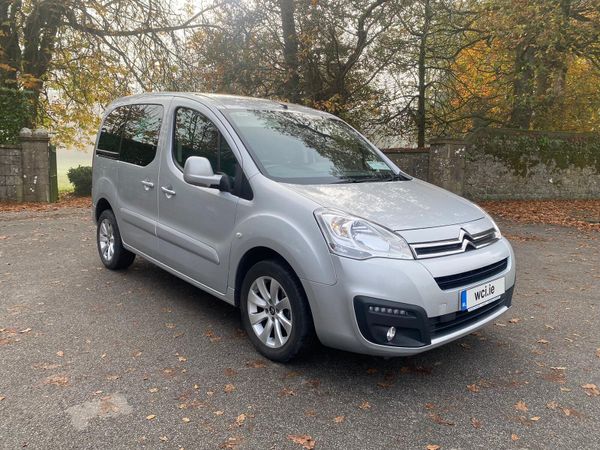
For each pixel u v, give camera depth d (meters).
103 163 5.60
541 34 10.91
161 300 4.75
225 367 3.44
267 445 2.61
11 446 2.53
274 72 14.93
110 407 2.91
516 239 8.70
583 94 16.59
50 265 5.91
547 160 15.20
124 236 5.23
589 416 2.96
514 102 15.58
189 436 2.66
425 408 3.00
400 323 2.94
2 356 3.51
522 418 2.92
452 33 15.09
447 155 13.80
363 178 4.07
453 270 3.11
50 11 14.40
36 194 12.34
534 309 4.85
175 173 4.34
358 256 3.00
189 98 4.52
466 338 4.09
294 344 3.33
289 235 3.24
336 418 2.87
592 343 4.04
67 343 3.75
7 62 14.83
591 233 9.37
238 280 3.75
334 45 14.58
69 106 17.75
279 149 3.97
